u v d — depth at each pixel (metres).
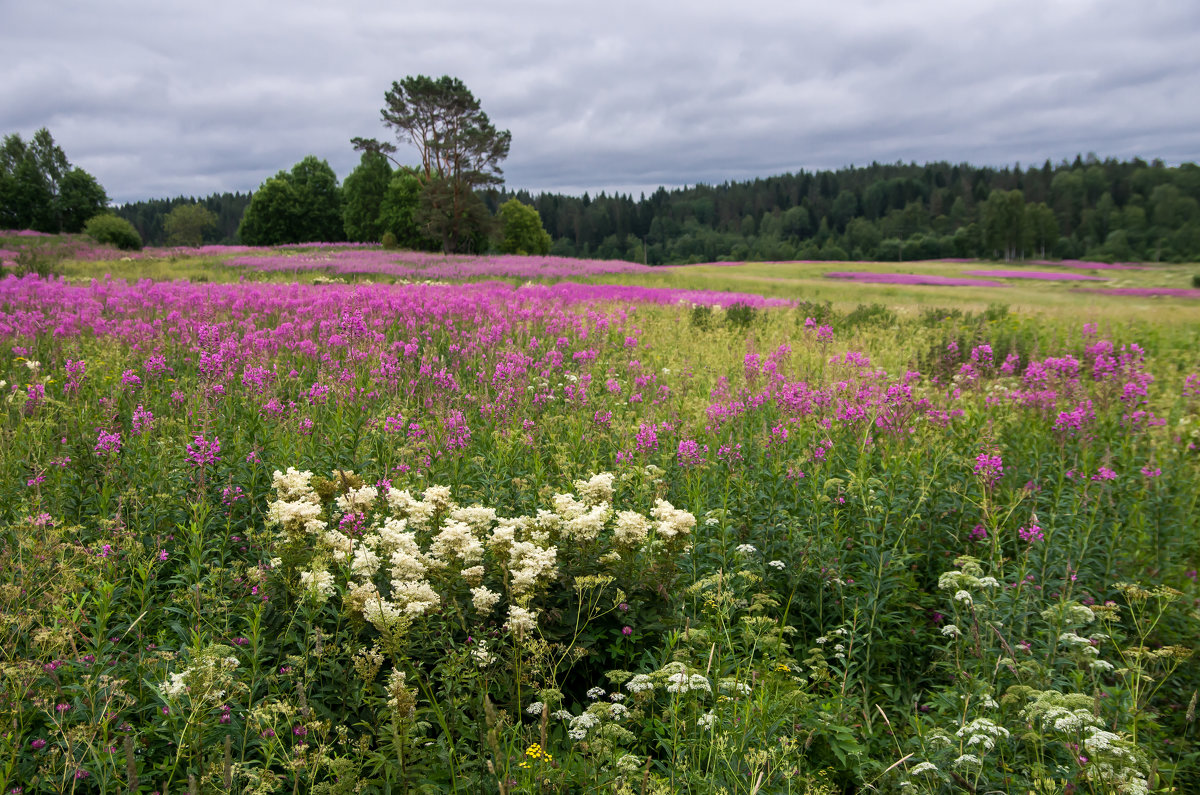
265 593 4.29
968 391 8.96
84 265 33.09
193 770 3.13
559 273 38.34
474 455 6.69
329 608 4.16
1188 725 4.42
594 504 5.16
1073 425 6.88
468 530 4.27
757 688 3.88
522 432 7.03
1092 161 164.38
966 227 132.38
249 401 7.67
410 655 3.97
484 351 11.39
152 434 6.51
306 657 3.62
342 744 3.54
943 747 3.71
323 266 34.38
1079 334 15.14
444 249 63.84
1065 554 5.53
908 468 6.35
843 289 39.00
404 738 3.26
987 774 3.65
